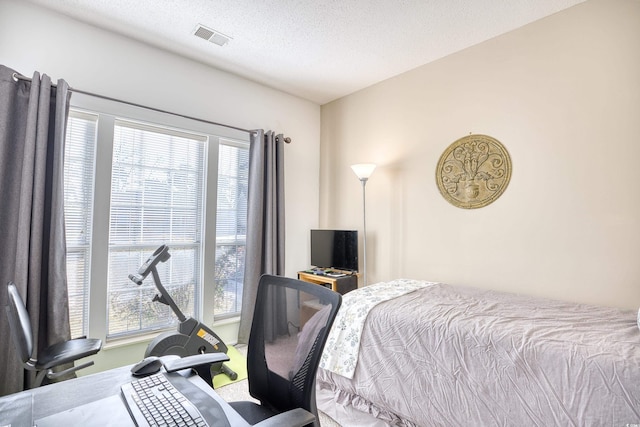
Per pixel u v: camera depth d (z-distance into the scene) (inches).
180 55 112.5
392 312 74.8
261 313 54.7
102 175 96.6
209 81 119.8
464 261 106.1
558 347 52.9
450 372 62.2
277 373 50.0
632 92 77.6
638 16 77.3
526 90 93.8
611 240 79.6
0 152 77.5
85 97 92.6
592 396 47.5
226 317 126.9
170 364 45.4
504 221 97.4
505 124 97.7
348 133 145.6
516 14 89.4
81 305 95.1
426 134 117.4
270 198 128.8
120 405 36.0
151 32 98.8
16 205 80.2
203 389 40.4
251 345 55.0
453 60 110.6
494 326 62.2
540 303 78.8
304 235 149.7
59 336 82.0
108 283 100.0
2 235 78.7
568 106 86.5
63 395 38.0
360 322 77.4
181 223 115.8
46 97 82.4
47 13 87.7
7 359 76.5
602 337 55.4
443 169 111.9
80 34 92.8
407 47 106.9
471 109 105.5
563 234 86.7
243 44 105.4
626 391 45.1
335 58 114.4
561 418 49.5
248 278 123.4
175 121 110.4
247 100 130.9
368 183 136.4
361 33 99.0
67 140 92.8
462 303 78.7
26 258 78.2
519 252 94.3
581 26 84.7
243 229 133.0
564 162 86.9
